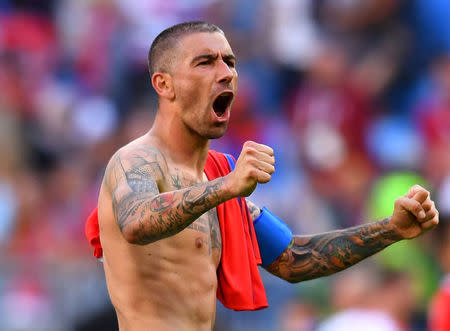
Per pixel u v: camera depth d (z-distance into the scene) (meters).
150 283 12.56
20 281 28.58
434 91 38.84
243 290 13.25
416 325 24.89
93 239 13.29
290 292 26.94
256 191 33.09
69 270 28.69
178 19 43.09
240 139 36.97
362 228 13.78
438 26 40.50
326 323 24.58
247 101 37.81
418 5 40.81
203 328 12.80
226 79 12.48
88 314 27.58
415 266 24.84
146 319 12.54
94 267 28.80
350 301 23.45
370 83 39.28
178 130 12.80
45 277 28.66
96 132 38.44
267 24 41.66
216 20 42.72
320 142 36.59
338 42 40.78
